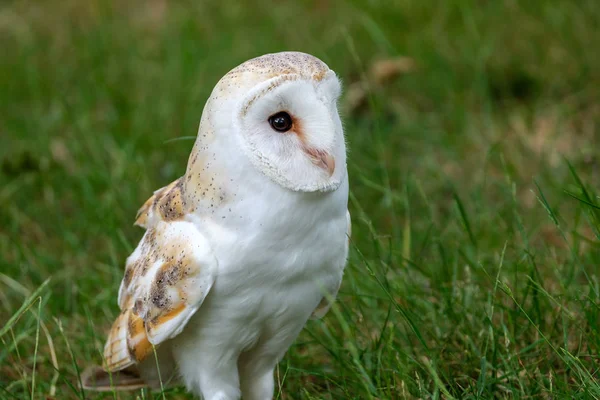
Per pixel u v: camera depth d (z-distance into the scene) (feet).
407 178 33.40
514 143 38.11
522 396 22.27
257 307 20.42
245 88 18.94
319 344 27.02
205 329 20.88
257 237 19.40
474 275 27.55
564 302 25.35
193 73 43.42
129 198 34.47
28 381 26.45
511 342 23.88
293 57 19.39
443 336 25.34
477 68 42.96
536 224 31.37
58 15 54.70
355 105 39.83
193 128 38.86
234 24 50.14
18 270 31.53
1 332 23.18
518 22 46.32
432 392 23.44
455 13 47.73
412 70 43.34
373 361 24.67
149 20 53.16
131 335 21.26
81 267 32.12
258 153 18.94
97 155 37.29
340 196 19.97
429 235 30.55
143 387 23.88
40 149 38.93
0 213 35.65
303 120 19.02
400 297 26.30
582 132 38.24
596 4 45.06
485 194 34.65
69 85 45.98
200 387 22.08
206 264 19.75
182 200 20.57
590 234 30.76
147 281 20.85
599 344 22.59
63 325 28.58
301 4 52.29
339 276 21.45
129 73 45.93
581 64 41.88
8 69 47.42
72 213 36.06
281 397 24.30
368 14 48.57
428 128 40.09
